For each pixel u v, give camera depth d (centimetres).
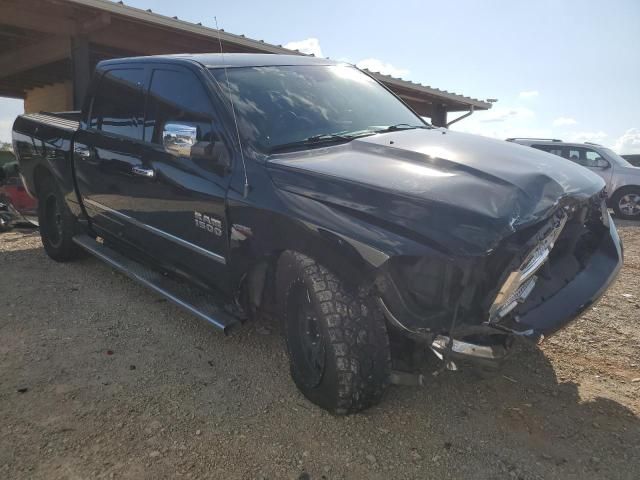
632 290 527
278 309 317
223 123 333
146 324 411
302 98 373
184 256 371
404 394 315
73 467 251
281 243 289
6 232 729
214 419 290
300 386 304
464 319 247
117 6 905
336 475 249
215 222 332
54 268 546
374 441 272
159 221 387
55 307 441
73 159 496
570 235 310
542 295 283
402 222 248
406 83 1474
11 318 416
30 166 570
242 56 404
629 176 1311
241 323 336
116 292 478
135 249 438
